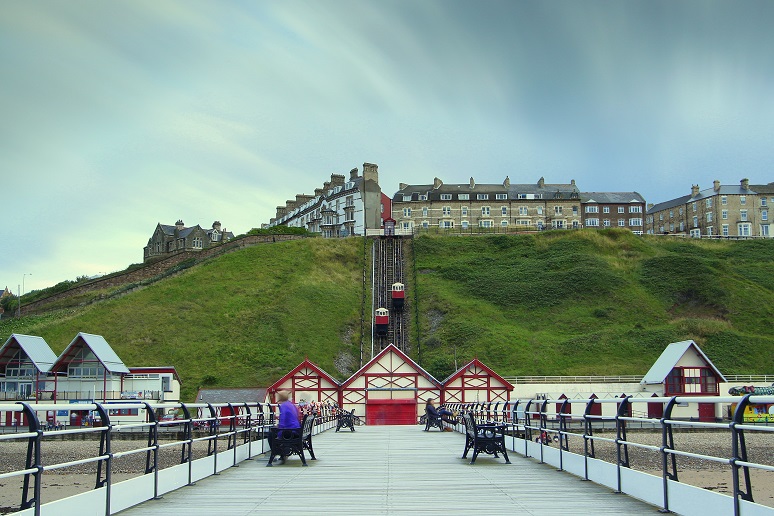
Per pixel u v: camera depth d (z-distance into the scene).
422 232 143.12
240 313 102.88
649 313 107.69
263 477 20.06
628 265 126.75
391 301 113.00
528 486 18.09
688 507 13.43
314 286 113.25
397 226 172.12
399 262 128.88
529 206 173.88
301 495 16.58
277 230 137.50
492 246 136.12
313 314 104.06
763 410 65.81
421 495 16.58
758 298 112.56
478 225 172.38
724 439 53.56
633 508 14.72
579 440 50.31
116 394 68.69
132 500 14.88
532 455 25.69
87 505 12.88
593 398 19.48
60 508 11.94
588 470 19.22
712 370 72.94
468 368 70.81
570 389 73.69
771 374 88.00
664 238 144.62
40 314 111.50
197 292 110.00
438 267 125.75
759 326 104.69
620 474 16.91
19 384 68.00
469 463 24.02
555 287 115.81
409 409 69.94
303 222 184.75
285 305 105.19
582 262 124.25
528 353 92.75
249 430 25.67
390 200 171.88
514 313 109.19
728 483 29.53
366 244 134.88
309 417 25.44
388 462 24.36
